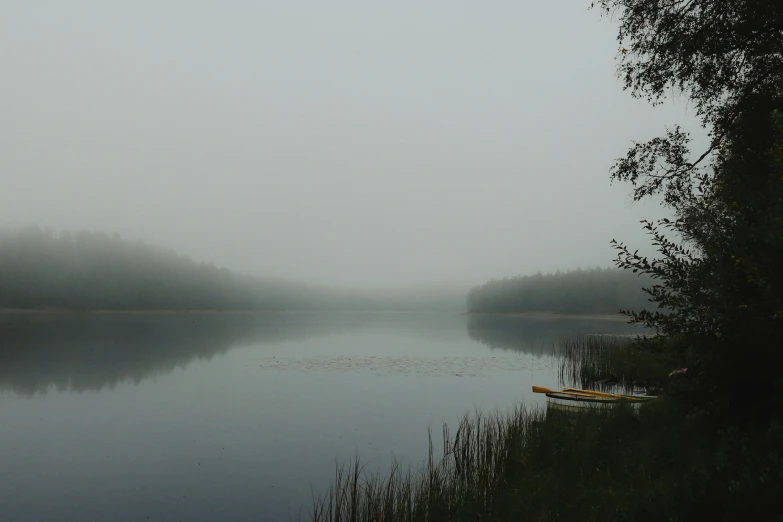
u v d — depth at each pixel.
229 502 8.04
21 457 10.31
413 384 18.98
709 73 9.30
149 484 8.86
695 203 6.25
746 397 5.30
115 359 26.16
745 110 8.91
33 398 16.31
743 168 7.25
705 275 5.47
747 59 8.99
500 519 5.79
